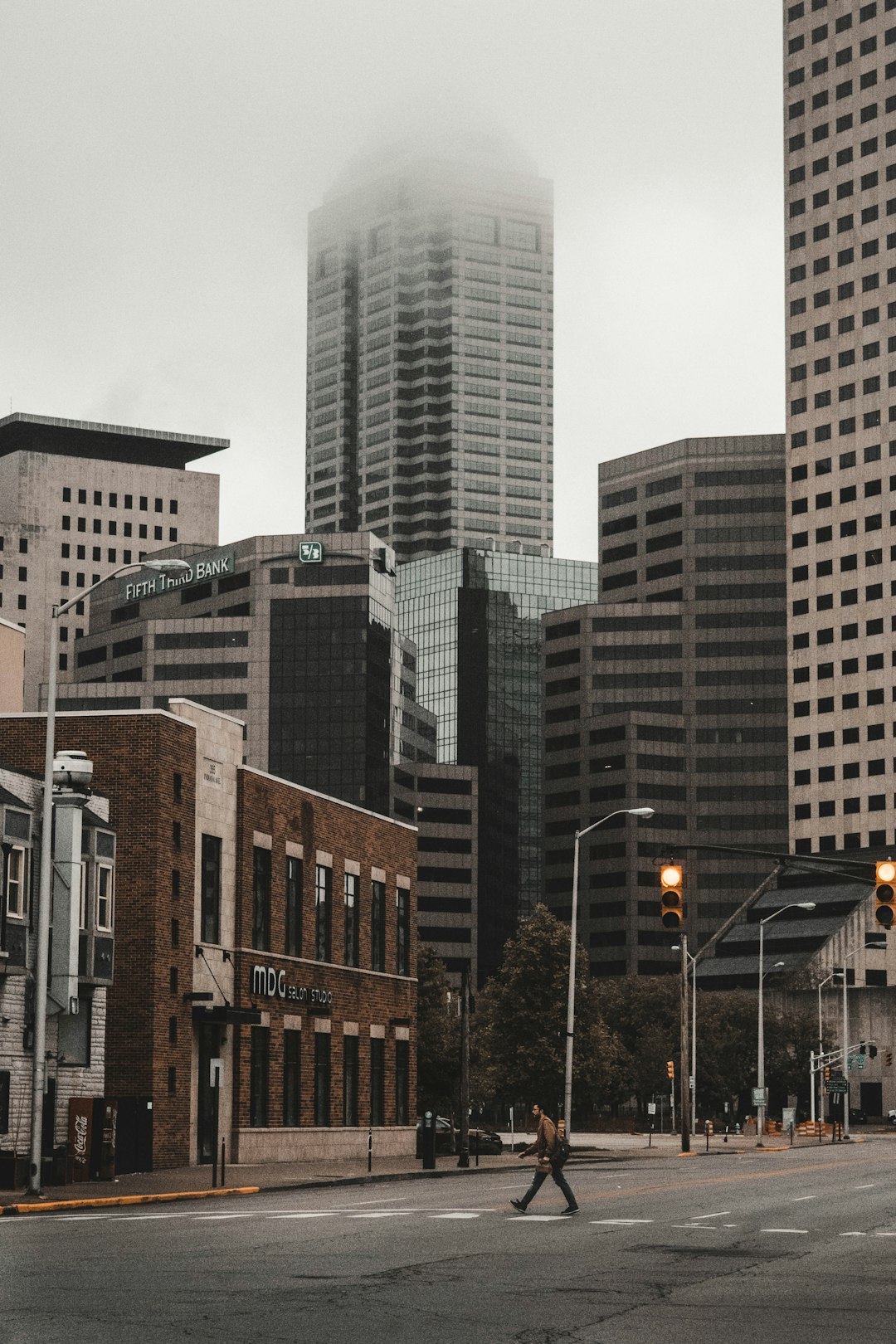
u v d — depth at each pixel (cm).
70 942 6334
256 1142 8088
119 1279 2914
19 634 9025
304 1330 2327
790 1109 13912
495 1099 14738
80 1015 6631
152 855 7325
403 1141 9812
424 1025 11531
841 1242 3822
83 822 6544
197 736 7806
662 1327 2409
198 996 7525
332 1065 9025
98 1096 6606
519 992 12350
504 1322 2447
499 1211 4766
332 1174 7075
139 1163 7019
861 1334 2352
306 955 8831
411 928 10288
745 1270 3194
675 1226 4253
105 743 7431
